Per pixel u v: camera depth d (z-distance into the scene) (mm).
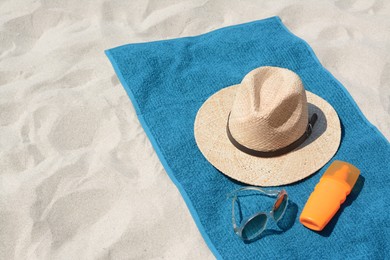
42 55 1719
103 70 1654
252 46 1676
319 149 1325
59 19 1834
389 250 1195
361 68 1619
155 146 1422
